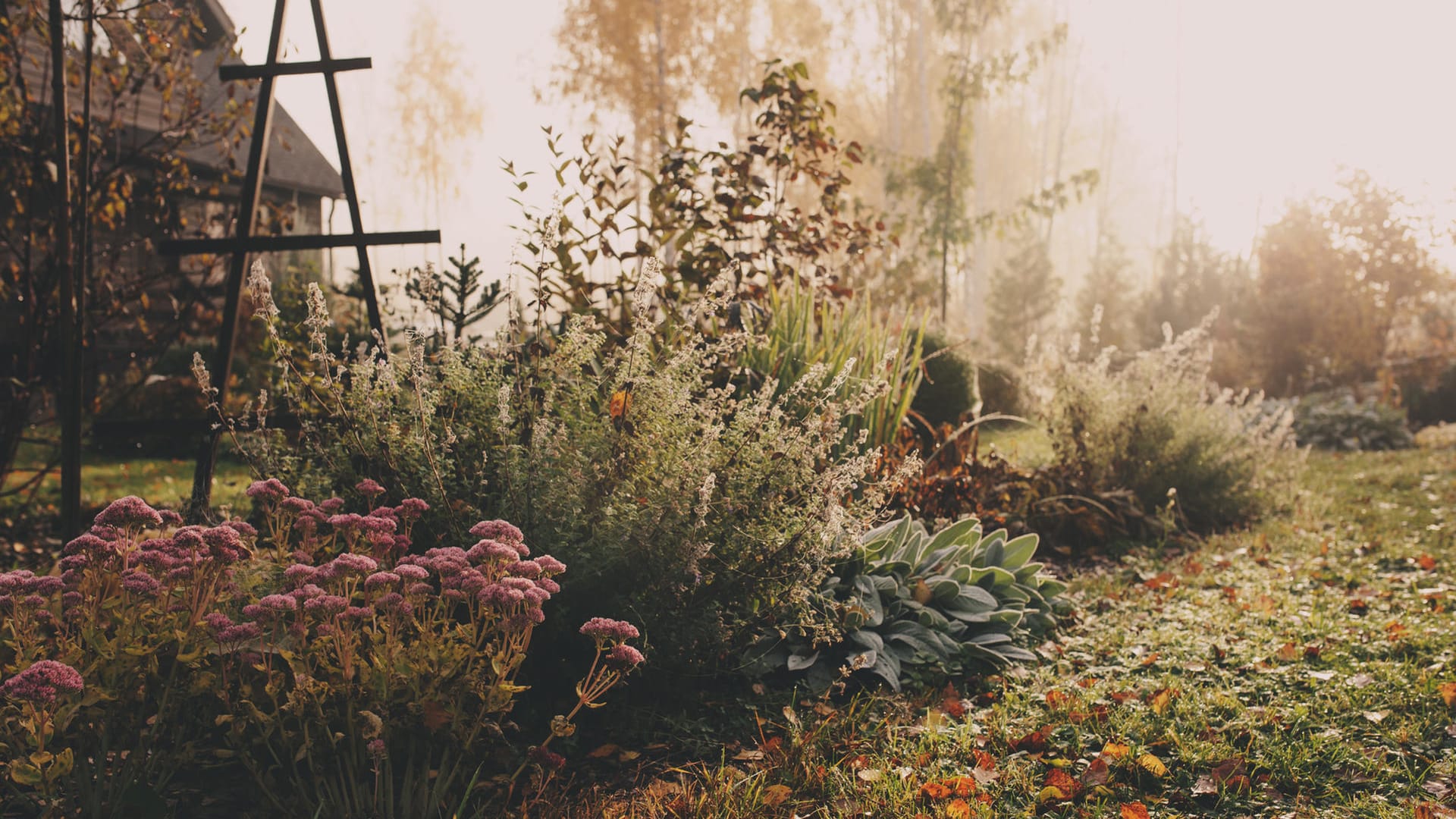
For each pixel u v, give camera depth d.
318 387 3.89
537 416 3.64
